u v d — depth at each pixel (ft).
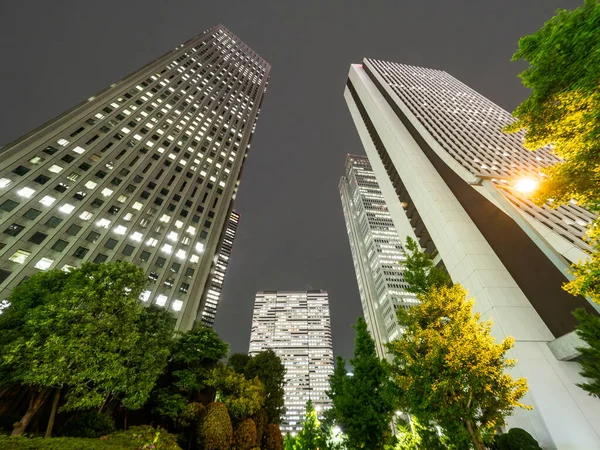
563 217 95.76
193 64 267.39
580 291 30.76
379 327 328.90
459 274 110.83
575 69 26.35
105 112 161.79
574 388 72.64
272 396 100.78
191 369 73.61
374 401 52.65
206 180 180.55
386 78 266.77
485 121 197.77
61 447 26.30
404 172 168.25
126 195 135.54
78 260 104.22
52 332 43.50
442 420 37.50
